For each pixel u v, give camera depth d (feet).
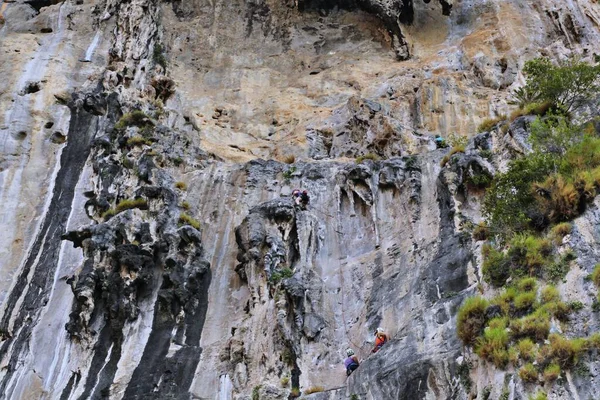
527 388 54.03
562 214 65.62
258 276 84.12
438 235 79.51
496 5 128.98
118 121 108.99
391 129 103.50
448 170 83.15
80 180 103.60
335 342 76.89
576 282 59.21
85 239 89.15
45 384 80.38
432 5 133.80
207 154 105.91
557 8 122.93
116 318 82.74
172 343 81.15
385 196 88.94
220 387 76.48
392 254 82.48
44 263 94.38
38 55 121.90
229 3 136.77
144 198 94.02
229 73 127.13
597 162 67.87
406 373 63.10
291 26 134.31
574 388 52.08
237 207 95.55
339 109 114.21
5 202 102.53
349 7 133.90
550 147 73.20
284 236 87.51
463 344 61.57
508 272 65.16
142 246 87.51
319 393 66.95
